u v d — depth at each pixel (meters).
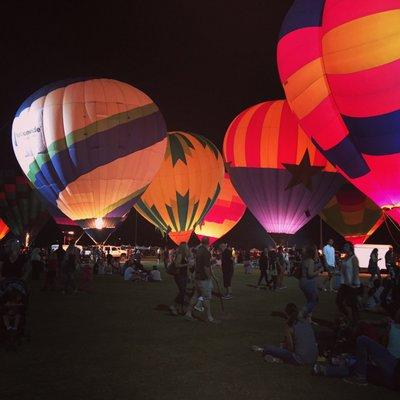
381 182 17.08
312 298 9.66
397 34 15.10
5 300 7.41
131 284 18.52
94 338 8.20
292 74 18.03
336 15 16.25
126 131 24.28
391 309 9.37
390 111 15.56
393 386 5.63
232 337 8.38
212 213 40.16
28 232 39.16
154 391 5.52
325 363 6.65
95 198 24.28
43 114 24.05
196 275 9.91
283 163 26.02
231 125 28.16
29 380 5.84
